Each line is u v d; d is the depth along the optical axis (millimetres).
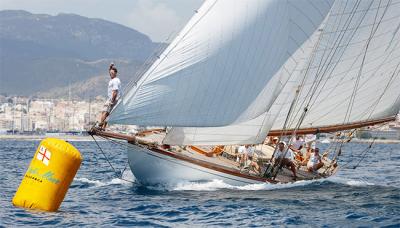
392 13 59688
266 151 60688
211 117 49031
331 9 56062
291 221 39375
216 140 52094
